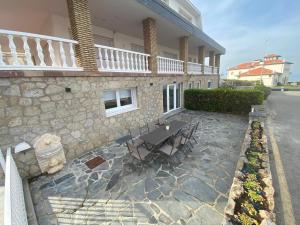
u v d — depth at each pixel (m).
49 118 4.93
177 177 4.44
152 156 5.61
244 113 11.34
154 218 3.19
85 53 5.68
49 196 3.96
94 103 6.18
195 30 12.23
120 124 7.48
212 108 12.65
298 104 15.00
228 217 2.66
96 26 9.41
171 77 11.42
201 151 5.90
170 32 11.28
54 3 6.53
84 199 3.80
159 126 6.60
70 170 5.02
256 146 5.12
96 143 6.44
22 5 6.54
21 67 4.24
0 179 3.77
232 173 4.54
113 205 3.58
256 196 2.95
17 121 4.34
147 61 8.83
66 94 5.27
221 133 7.73
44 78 4.71
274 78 44.97
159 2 7.77
